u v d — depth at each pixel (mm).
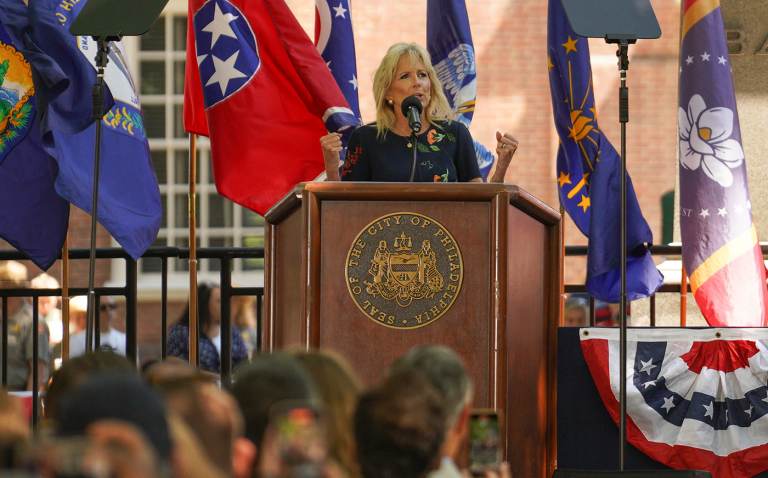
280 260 12141
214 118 15789
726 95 15578
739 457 13031
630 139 35688
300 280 10836
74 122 14375
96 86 12469
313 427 4445
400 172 11859
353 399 6512
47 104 14180
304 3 33188
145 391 4164
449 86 17312
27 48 14289
